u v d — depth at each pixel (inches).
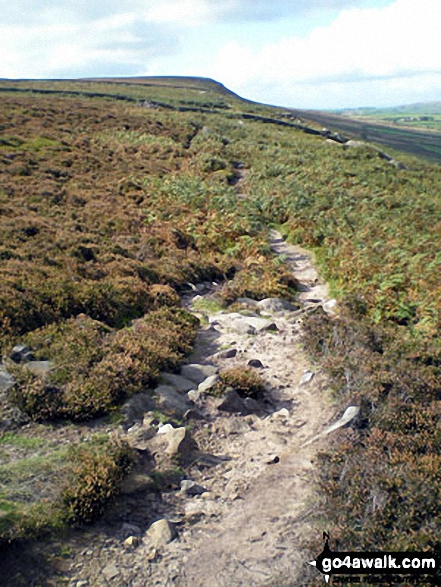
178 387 393.7
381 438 303.9
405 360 414.3
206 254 834.2
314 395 397.7
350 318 532.1
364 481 260.2
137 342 429.4
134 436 321.4
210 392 385.1
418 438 307.3
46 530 238.1
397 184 1331.2
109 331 468.4
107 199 1032.8
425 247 795.4
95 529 249.0
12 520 236.1
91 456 281.6
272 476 300.5
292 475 298.7
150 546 244.4
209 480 299.6
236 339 514.0
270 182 1288.1
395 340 464.8
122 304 539.5
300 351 482.3
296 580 221.3
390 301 583.2
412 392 360.2
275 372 443.5
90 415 334.6
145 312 549.0
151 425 336.2
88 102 2466.8
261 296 656.4
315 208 1051.3
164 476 294.0
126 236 818.8
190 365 435.2
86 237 745.0
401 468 266.1
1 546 224.1
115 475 273.9
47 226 768.9
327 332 486.6
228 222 954.1
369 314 576.1
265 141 1941.4
